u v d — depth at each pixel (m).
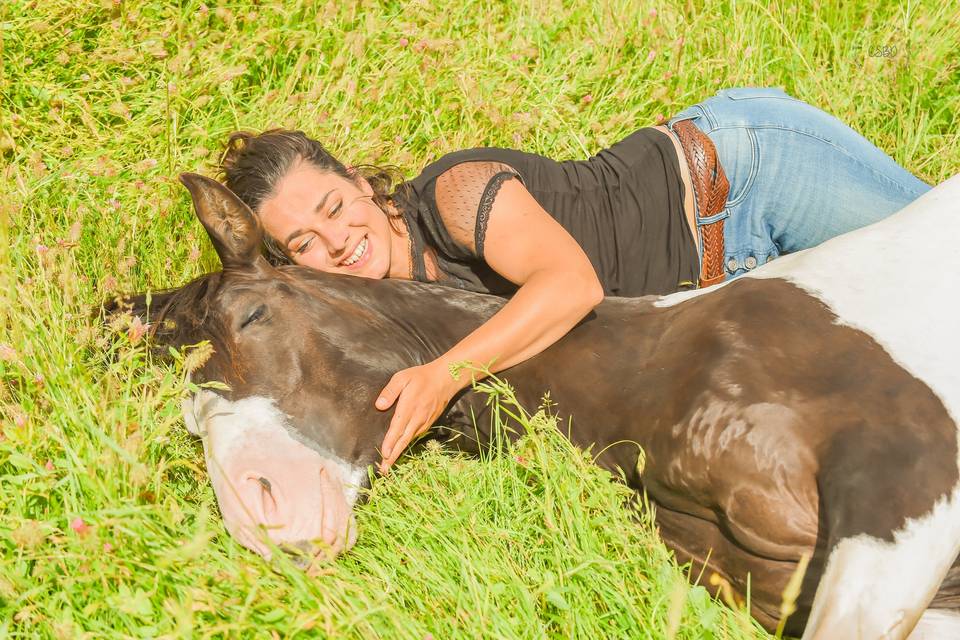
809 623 2.45
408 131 4.97
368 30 5.10
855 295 3.00
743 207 3.93
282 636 2.41
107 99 4.91
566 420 3.12
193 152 4.50
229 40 5.14
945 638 2.82
